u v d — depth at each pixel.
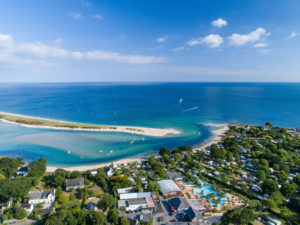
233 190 93.38
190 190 92.56
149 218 69.69
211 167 119.06
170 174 106.81
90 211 70.75
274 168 112.81
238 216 66.81
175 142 174.75
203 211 75.12
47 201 80.75
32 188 91.81
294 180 97.00
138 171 114.38
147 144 168.75
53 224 60.44
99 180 96.69
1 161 108.69
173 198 81.38
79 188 89.50
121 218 69.19
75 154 144.62
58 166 124.50
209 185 97.56
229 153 131.75
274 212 73.75
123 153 148.25
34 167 105.62
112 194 88.00
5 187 75.38
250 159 128.25
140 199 79.19
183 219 71.12
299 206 73.50
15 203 76.69
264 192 87.94
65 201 78.81
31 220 69.56
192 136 191.62
